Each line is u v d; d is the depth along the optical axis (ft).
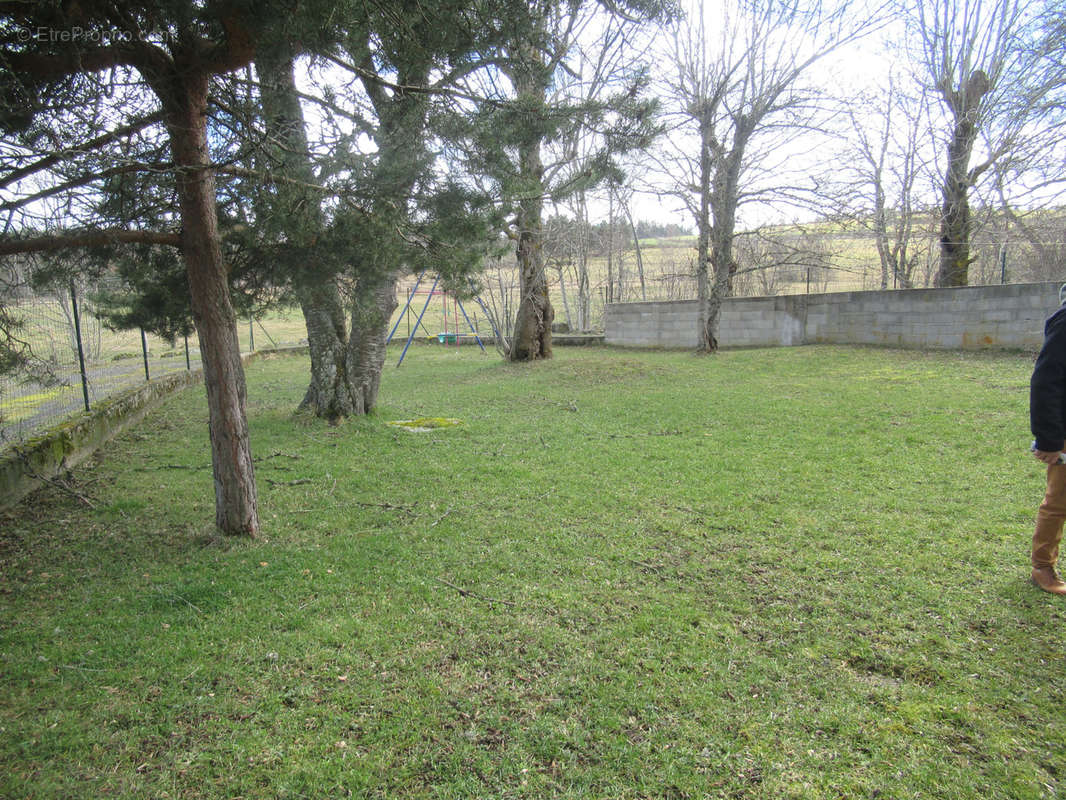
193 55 12.43
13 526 16.99
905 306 46.16
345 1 11.28
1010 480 18.47
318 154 14.75
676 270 84.94
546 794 7.63
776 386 36.29
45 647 10.84
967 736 8.53
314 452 24.48
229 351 14.99
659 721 8.89
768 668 10.09
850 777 7.87
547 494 18.94
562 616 11.78
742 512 16.96
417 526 16.53
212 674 10.03
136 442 27.32
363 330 30.01
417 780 7.86
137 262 16.10
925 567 13.38
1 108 9.82
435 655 10.53
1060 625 11.02
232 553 14.80
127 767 8.09
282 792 7.64
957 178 47.83
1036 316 40.63
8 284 15.75
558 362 52.29
